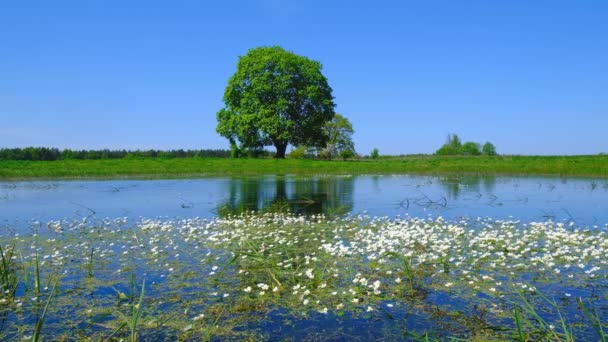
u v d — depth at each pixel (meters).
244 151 52.50
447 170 38.53
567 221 13.24
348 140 73.44
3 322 6.17
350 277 7.95
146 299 7.01
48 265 8.99
